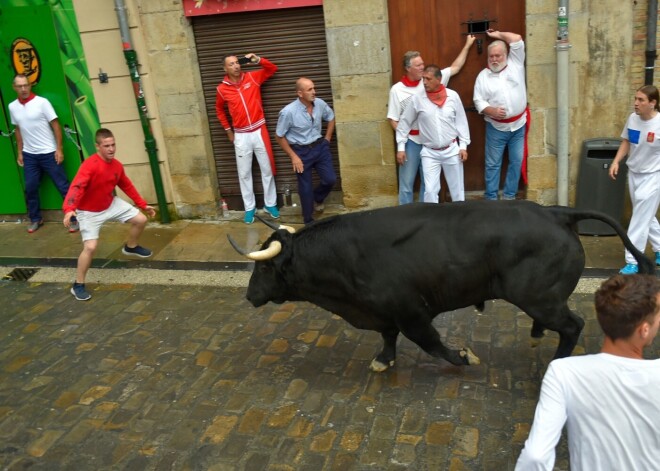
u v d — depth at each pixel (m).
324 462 4.03
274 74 8.05
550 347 5.12
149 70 8.09
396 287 4.32
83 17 7.97
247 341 5.60
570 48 6.98
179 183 8.53
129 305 6.45
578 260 4.19
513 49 7.05
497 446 4.04
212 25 7.98
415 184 8.24
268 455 4.14
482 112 7.26
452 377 4.82
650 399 2.23
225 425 4.47
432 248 4.25
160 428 4.50
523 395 4.53
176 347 5.59
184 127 8.26
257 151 8.09
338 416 4.47
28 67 8.32
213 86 8.26
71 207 6.27
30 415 4.75
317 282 4.54
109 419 4.64
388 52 7.54
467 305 4.47
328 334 5.61
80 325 6.12
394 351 4.92
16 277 7.32
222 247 7.69
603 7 6.79
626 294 2.28
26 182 8.52
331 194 8.49
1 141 8.71
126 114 8.30
